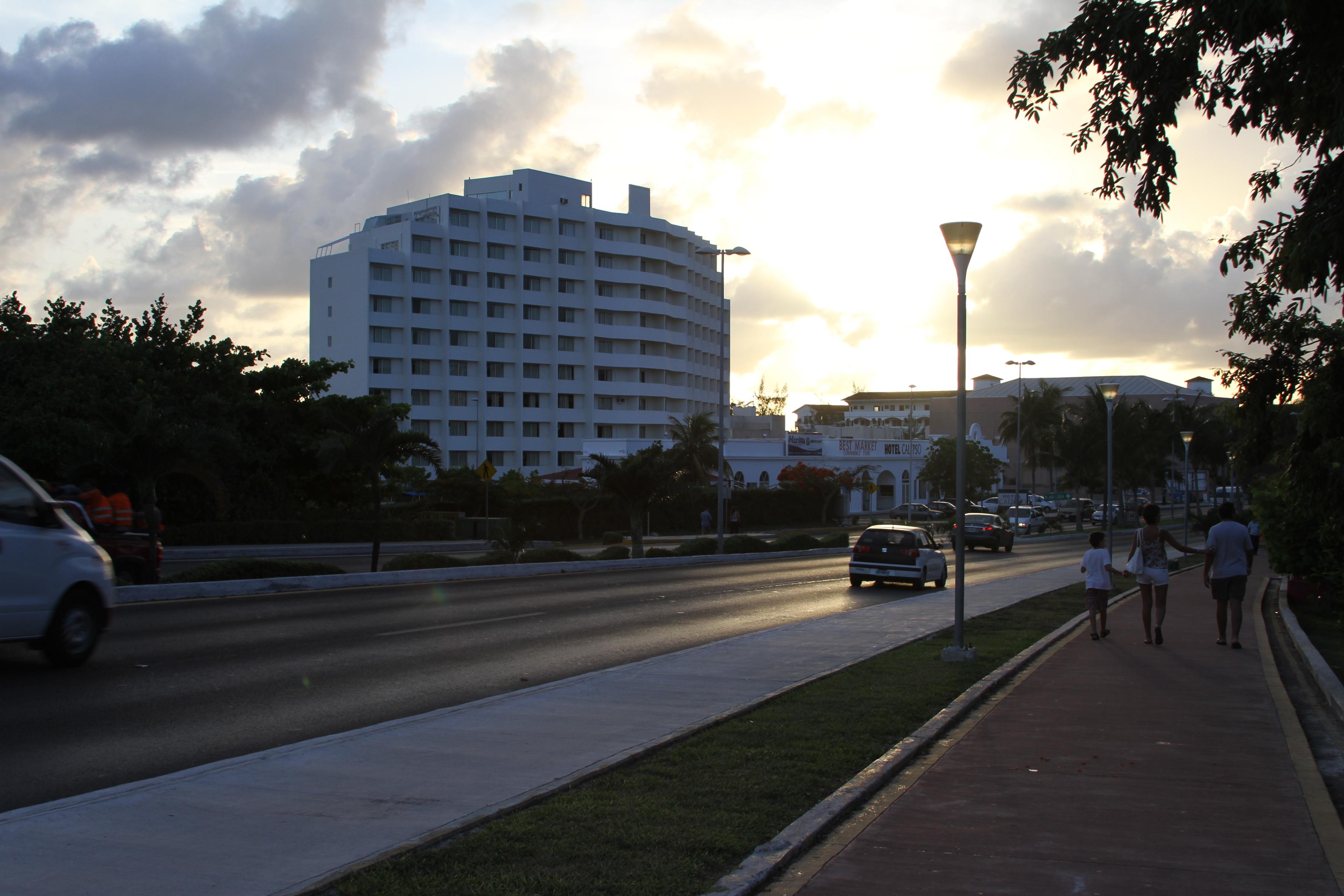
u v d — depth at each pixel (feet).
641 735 27.94
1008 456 390.63
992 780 23.34
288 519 144.46
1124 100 34.58
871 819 20.34
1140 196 35.14
